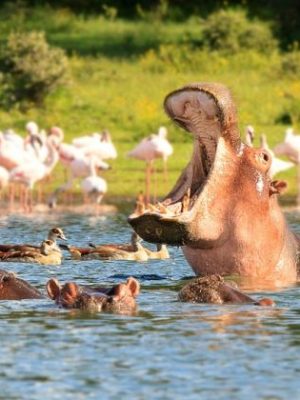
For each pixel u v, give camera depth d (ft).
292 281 141.69
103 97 407.44
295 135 345.92
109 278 152.46
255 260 139.23
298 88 419.54
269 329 113.29
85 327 114.32
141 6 562.66
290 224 221.87
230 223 136.36
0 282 130.52
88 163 299.79
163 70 456.04
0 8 546.67
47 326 114.93
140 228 132.05
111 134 374.84
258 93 411.34
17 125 384.06
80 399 90.22
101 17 539.70
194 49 483.51
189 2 562.66
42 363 100.63
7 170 306.35
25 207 282.56
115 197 301.02
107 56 481.87
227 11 522.06
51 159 314.55
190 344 106.93
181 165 337.52
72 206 285.43
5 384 94.38
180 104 134.82
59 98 399.65
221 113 132.98
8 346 106.63
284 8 520.83
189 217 131.75
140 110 389.80
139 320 117.70
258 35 485.56
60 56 400.26
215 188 134.72
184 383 94.38
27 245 176.04
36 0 554.87
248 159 137.49
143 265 166.61
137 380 95.25
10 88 396.37
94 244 184.14
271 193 140.05
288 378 95.71
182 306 125.59
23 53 398.42
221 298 128.06
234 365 99.71
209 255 138.82
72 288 124.67
